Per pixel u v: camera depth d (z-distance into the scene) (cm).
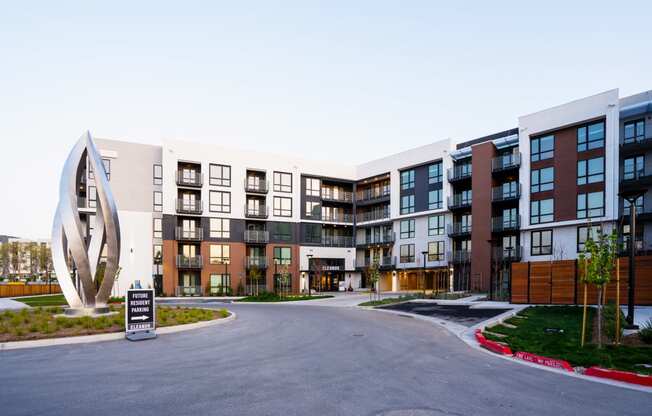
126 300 1245
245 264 4122
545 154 3225
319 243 4631
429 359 941
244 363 895
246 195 4291
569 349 980
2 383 728
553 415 568
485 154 3584
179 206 3856
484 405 608
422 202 4212
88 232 2459
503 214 3588
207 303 3066
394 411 582
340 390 685
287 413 574
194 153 3984
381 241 4628
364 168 4894
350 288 4659
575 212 3008
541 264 2170
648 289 1861
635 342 1044
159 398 642
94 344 1138
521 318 1605
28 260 9306
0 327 1284
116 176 3994
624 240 2769
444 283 3938
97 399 637
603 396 653
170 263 3775
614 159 2828
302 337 1271
